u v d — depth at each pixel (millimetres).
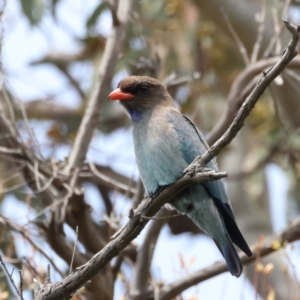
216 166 9828
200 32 16047
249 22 15523
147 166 9758
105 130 17156
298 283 9625
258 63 12250
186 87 15867
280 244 10383
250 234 17359
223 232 9516
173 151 9648
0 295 9664
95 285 10922
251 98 7480
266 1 14258
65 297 8070
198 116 15133
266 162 17375
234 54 18172
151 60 13320
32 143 12477
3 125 11602
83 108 18375
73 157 11992
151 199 8570
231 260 9445
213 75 18109
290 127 16375
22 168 11461
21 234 10844
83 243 11148
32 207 13719
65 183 11289
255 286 9500
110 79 12938
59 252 10836
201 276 10969
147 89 10469
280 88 16016
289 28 7129
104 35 16297
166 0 16078
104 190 17156
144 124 10078
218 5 15594
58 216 10812
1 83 11664
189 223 18531
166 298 10977
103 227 14773
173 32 15898
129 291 11273
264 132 17609
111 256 8070
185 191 9375
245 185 18391
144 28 15594
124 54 15242
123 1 13914
